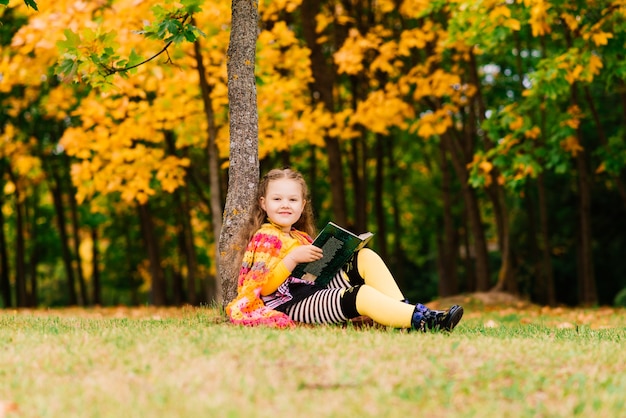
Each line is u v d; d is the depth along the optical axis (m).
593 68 9.96
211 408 2.75
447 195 16.61
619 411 2.88
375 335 4.28
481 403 2.96
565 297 22.02
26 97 15.59
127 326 5.29
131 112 11.26
